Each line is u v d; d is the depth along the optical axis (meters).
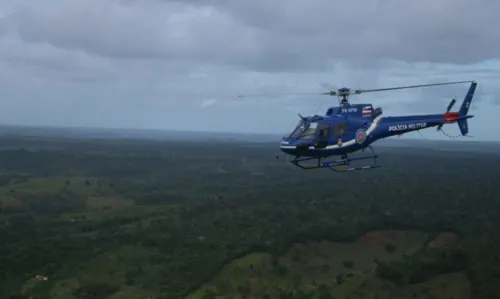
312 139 32.03
